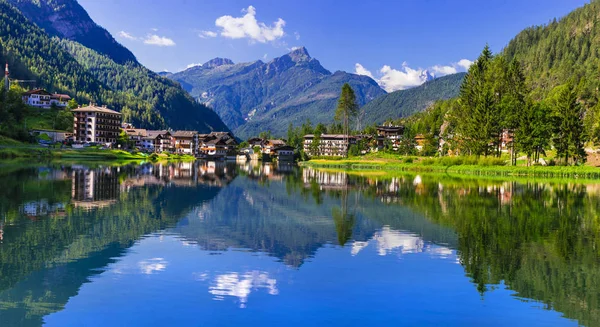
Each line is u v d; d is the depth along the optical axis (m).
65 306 16.56
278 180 78.44
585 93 199.88
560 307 17.06
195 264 21.84
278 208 41.38
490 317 16.12
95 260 22.27
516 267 21.97
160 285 18.81
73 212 35.50
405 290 18.67
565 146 112.88
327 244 26.56
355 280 19.84
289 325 15.20
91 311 16.17
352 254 24.25
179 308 16.48
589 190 62.88
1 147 131.38
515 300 17.67
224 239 27.41
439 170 118.56
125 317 15.70
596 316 16.28
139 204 41.03
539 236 29.08
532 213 39.12
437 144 186.12
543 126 108.88
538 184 74.06
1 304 16.67
